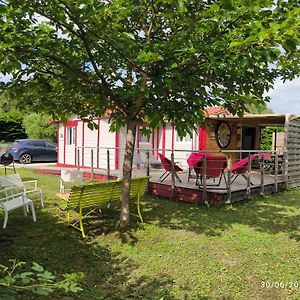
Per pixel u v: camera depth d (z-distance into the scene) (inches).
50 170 599.2
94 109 253.6
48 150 839.7
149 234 232.8
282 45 137.9
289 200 362.6
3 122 1187.3
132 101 223.0
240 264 184.2
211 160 333.4
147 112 223.1
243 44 143.6
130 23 217.0
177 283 162.2
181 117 200.1
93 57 197.3
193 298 148.1
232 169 362.3
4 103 230.1
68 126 688.4
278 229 249.1
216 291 154.7
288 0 163.8
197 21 164.4
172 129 592.1
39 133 1113.4
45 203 318.0
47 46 185.9
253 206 325.7
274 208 317.7
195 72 188.2
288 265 183.8
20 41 172.9
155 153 613.9
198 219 272.8
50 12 167.2
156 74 183.2
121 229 241.9
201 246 211.2
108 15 159.0
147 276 169.6
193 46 164.9
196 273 173.0
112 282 162.9
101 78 205.3
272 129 753.0
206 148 546.3
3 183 267.1
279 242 220.2
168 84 167.8
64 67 204.8
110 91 216.7
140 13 194.4
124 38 164.6
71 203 222.1
